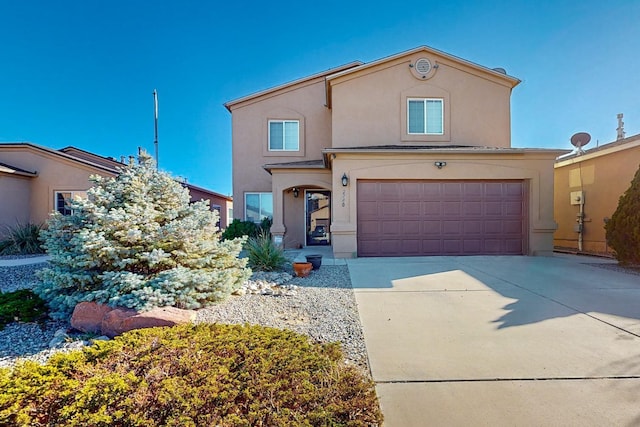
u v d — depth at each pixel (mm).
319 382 2959
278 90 18281
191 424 2289
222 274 6387
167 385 2639
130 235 5840
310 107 18359
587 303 6180
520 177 12195
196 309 5855
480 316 5555
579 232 14336
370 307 6109
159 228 6246
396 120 14805
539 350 4223
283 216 16125
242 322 5328
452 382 3508
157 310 5004
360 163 12133
